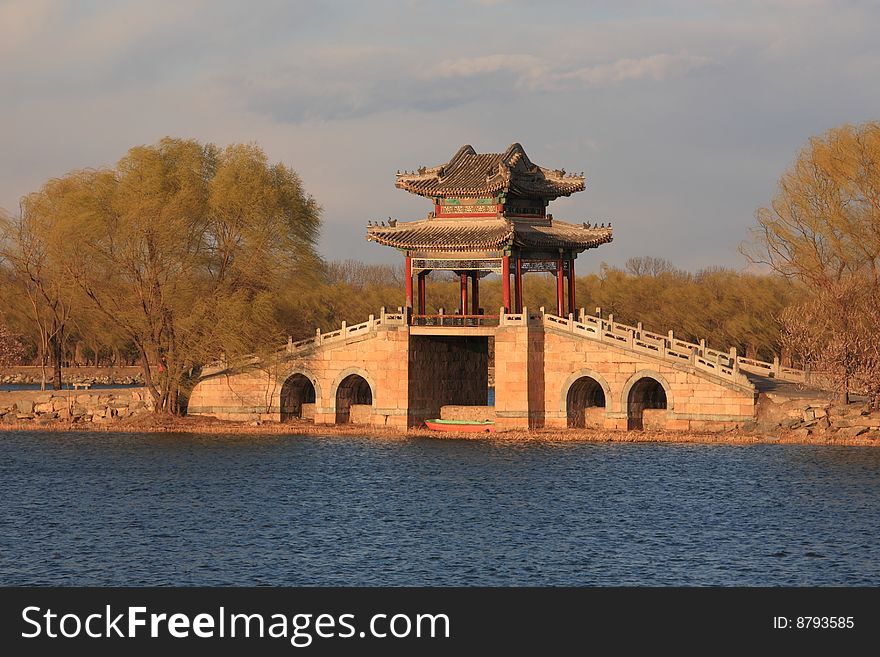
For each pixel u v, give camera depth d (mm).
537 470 102188
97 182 128750
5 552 70875
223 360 128625
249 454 112875
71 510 84375
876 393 115500
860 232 114938
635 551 71250
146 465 105812
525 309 122875
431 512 83812
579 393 126062
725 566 67438
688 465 102875
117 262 124562
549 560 69250
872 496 87000
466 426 124438
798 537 74188
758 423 116938
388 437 123688
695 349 125500
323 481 97250
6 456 111562
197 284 126562
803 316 124000
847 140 115938
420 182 129125
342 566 68062
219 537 75250
